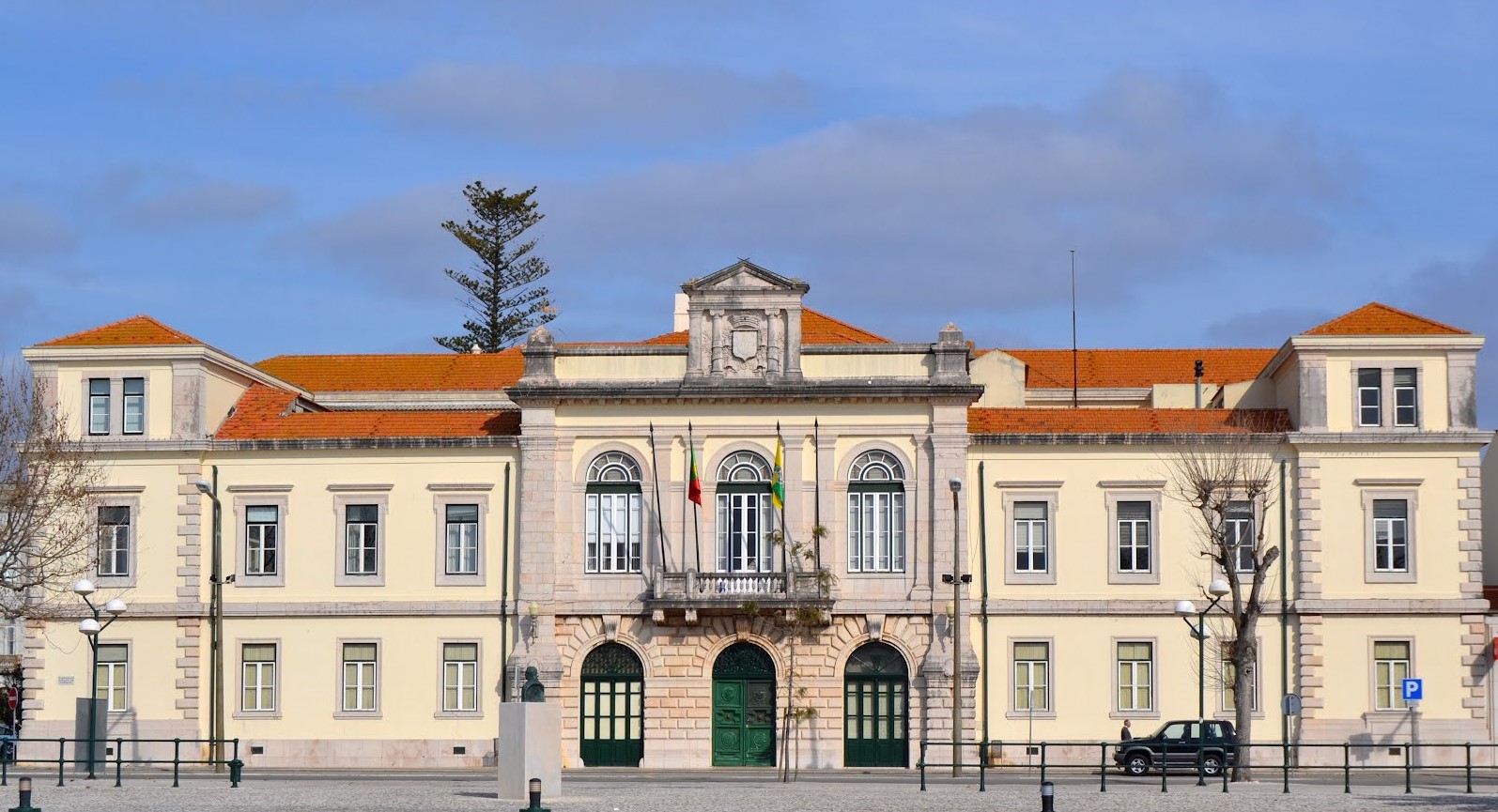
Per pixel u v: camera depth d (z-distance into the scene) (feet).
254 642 263.29
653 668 257.34
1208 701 255.91
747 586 255.91
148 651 263.70
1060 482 258.98
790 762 255.91
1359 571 256.52
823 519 257.96
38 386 265.95
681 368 260.62
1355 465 257.55
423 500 263.08
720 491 260.01
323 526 264.11
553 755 189.47
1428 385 258.16
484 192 442.09
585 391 259.19
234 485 265.13
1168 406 299.99
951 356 258.57
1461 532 256.52
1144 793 198.59
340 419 270.87
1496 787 216.95
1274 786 214.90
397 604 261.65
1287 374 267.80
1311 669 254.68
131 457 265.54
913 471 258.37
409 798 191.42
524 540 259.80
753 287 260.42
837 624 257.34
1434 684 254.88
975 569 258.16
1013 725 256.11
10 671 346.13
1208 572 257.14
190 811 178.50
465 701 260.62
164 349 265.75
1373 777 237.45
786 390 257.96
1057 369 323.57
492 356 324.39
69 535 252.01
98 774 230.89
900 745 256.11
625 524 260.62
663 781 225.15
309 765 260.21
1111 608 256.93
